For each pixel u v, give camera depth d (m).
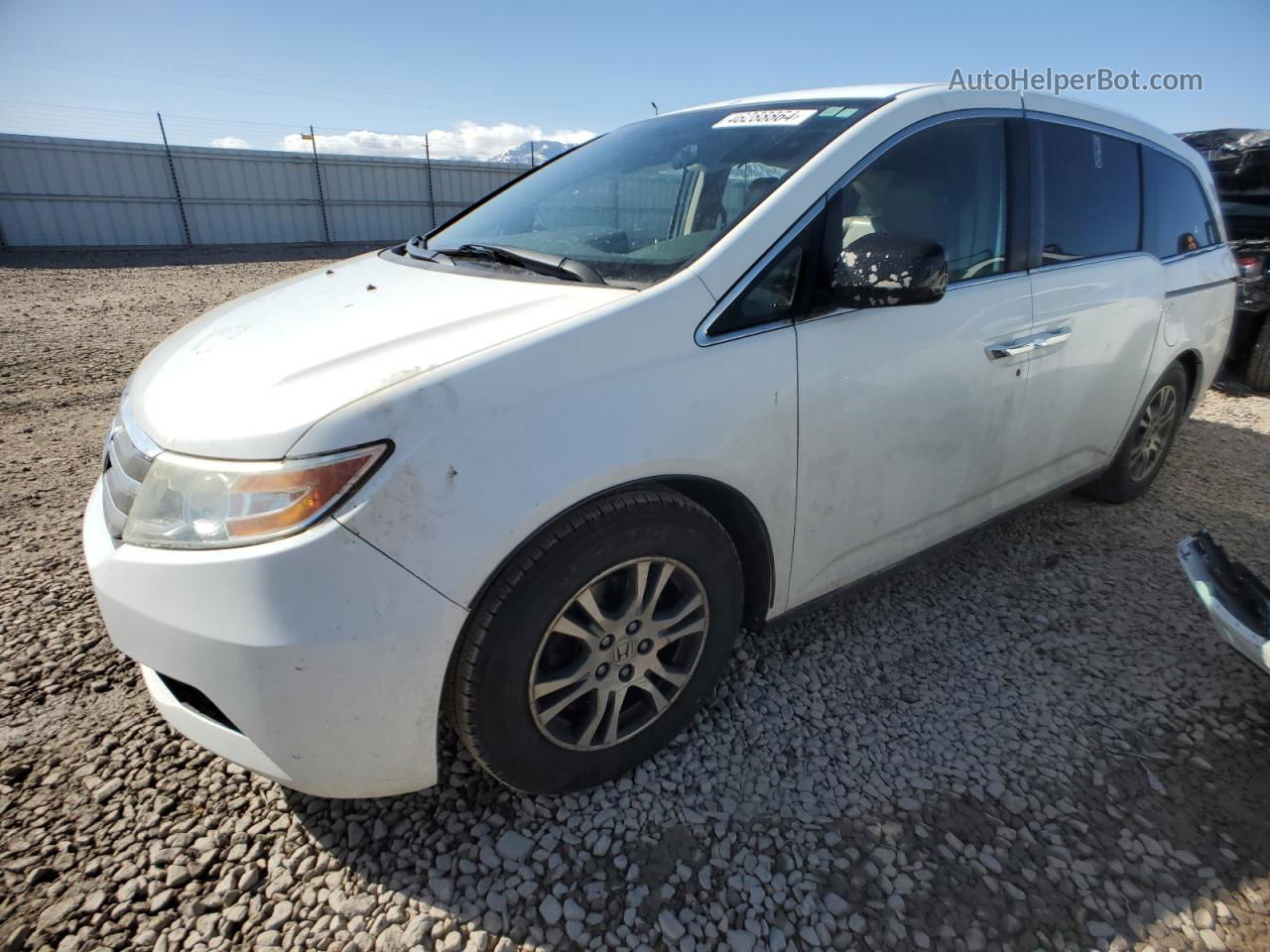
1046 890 1.71
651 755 2.05
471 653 1.60
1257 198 6.55
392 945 1.56
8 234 18.34
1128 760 2.10
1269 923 1.64
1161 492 3.95
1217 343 3.72
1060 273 2.67
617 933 1.60
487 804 1.91
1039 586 2.98
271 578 1.42
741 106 2.66
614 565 1.73
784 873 1.74
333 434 1.43
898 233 2.18
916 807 1.92
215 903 1.64
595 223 2.39
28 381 5.95
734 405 1.83
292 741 1.52
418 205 24.59
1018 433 2.65
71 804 1.88
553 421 1.58
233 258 18.02
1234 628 2.05
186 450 1.52
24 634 2.56
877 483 2.23
